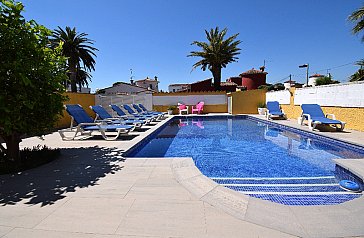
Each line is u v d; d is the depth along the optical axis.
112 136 8.65
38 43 4.70
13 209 2.79
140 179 3.82
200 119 17.34
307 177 4.76
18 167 4.35
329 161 6.05
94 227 2.37
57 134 9.41
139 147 7.55
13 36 4.18
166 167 4.48
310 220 2.51
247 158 6.49
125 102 18.33
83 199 3.06
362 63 16.66
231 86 33.72
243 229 2.33
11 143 4.63
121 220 2.51
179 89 51.38
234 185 4.35
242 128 12.58
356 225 2.40
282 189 4.09
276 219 2.53
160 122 13.52
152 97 19.80
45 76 4.59
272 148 7.74
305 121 11.41
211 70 27.05
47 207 2.84
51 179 3.86
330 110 10.50
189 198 3.07
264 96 18.66
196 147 8.06
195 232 2.28
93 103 16.22
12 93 4.25
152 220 2.51
